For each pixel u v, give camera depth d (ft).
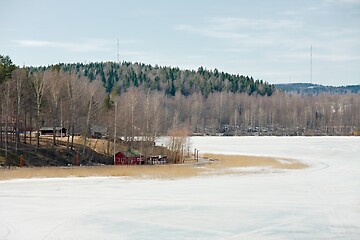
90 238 99.71
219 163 280.31
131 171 217.15
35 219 114.52
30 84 265.95
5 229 105.09
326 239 100.99
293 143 484.33
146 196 148.77
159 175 206.28
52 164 236.22
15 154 230.48
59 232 103.40
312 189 169.07
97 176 196.24
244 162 288.30
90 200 140.05
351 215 123.54
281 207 133.69
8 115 261.03
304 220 117.70
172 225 111.45
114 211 125.08
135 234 103.35
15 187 162.40
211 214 123.44
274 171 234.79
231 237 102.01
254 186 175.22
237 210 128.77
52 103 280.51
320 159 315.37
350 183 187.32
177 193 155.74
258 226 111.45
